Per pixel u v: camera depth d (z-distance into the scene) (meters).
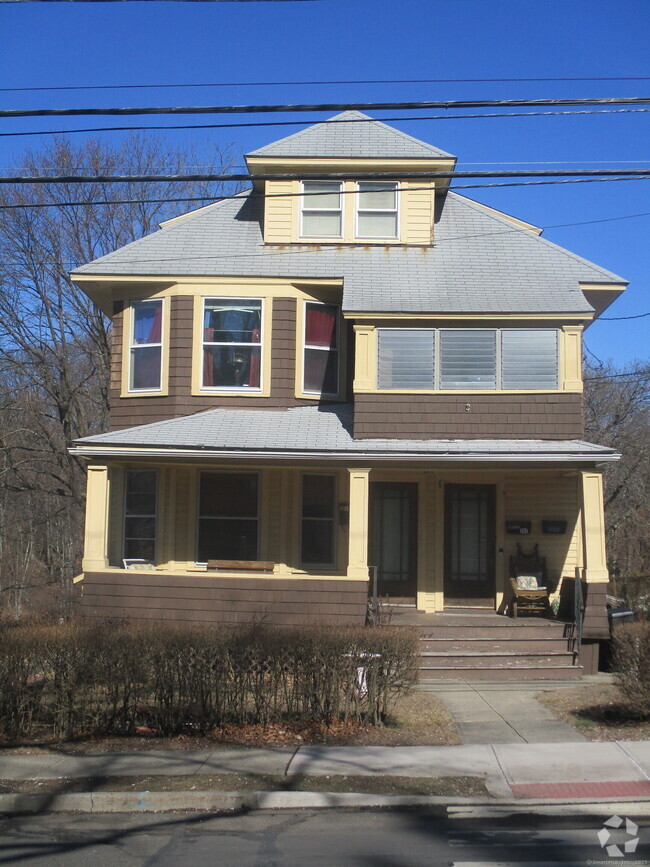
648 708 9.89
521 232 17.41
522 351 15.07
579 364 15.01
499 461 13.93
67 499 30.73
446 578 15.98
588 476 14.04
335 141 17.66
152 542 16.09
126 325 16.50
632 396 28.47
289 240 16.98
